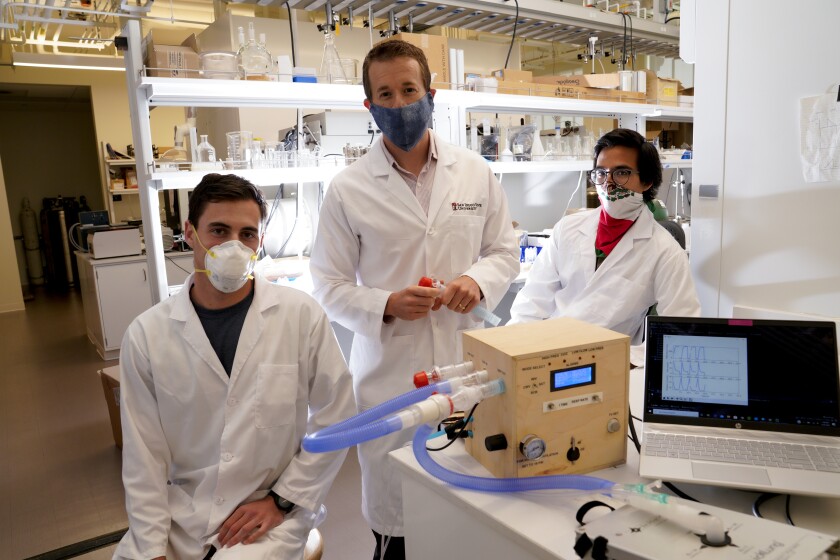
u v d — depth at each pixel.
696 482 0.88
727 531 0.74
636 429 1.14
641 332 1.76
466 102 2.65
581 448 0.96
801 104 1.48
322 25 2.45
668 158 3.72
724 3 1.60
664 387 1.04
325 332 1.42
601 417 0.97
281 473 1.35
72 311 5.98
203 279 1.33
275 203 3.05
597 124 4.22
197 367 1.29
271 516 1.25
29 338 4.96
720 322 1.03
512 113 3.30
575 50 5.05
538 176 3.85
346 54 3.18
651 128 4.45
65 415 3.23
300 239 3.17
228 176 1.33
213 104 2.27
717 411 1.01
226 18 2.84
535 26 3.08
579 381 0.94
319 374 1.40
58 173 8.15
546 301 1.90
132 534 1.23
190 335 1.30
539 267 1.94
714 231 1.72
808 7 1.44
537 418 0.92
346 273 1.60
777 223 1.57
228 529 1.22
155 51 1.96
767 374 1.00
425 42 2.54
